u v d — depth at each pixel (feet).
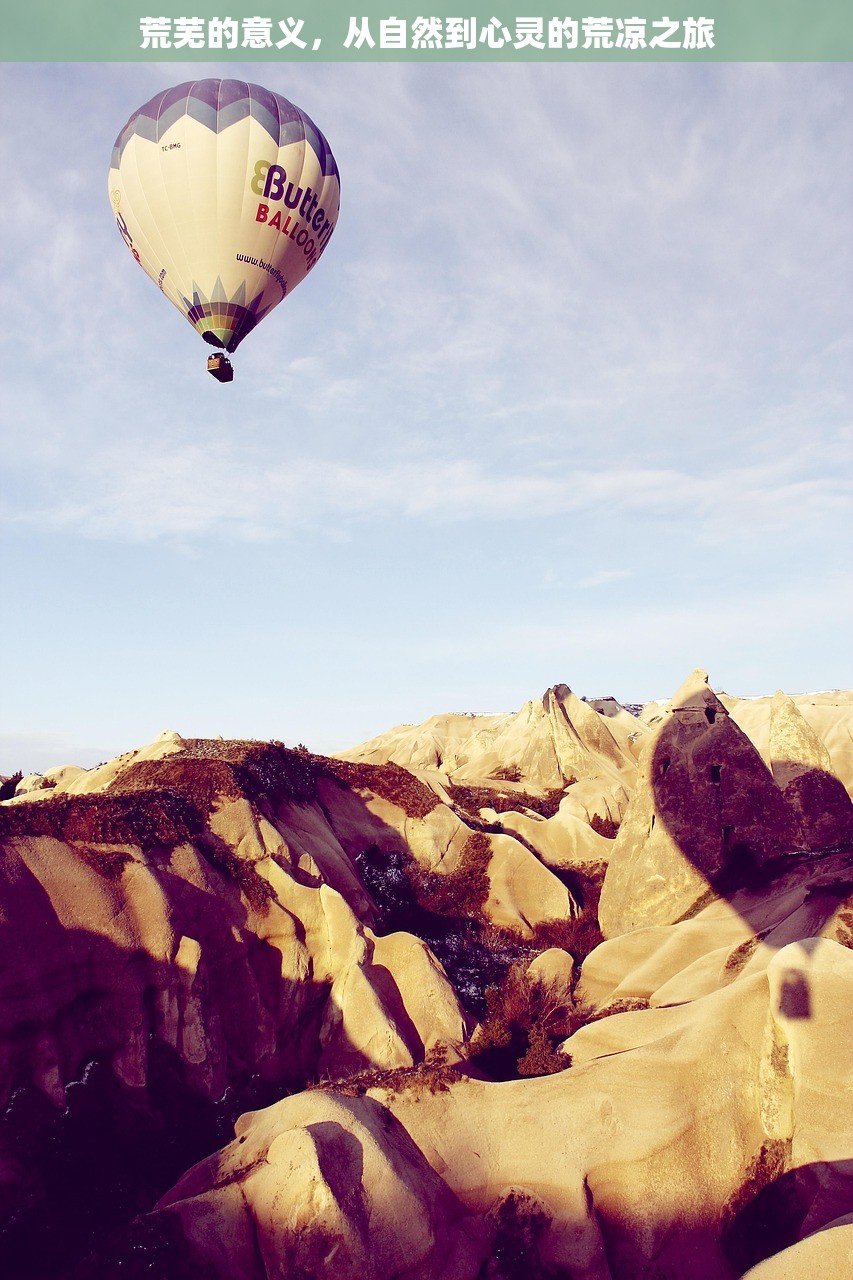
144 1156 51.37
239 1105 58.44
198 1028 59.11
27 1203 45.16
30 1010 50.78
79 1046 53.36
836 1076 44.14
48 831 59.82
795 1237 42.04
